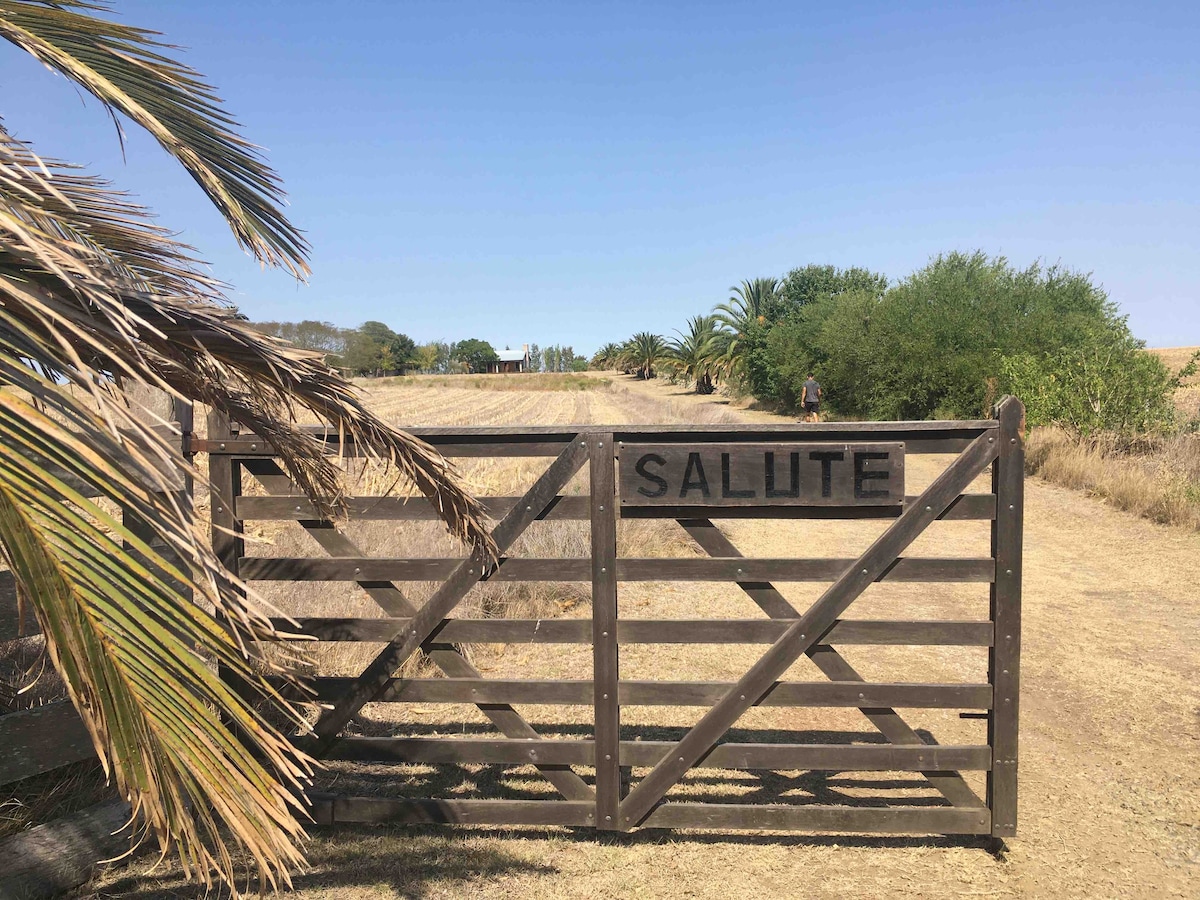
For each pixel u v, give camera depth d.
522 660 6.00
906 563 3.51
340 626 3.71
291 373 2.29
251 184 3.22
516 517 3.60
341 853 3.61
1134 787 4.17
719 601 7.50
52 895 3.31
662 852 3.62
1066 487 12.97
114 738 1.68
